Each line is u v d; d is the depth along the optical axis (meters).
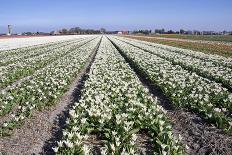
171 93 13.68
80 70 22.62
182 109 12.26
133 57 26.64
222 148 8.73
